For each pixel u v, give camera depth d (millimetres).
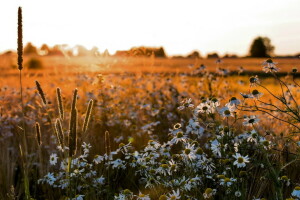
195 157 2943
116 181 3701
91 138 4547
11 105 6559
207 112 3375
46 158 4168
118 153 4203
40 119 5215
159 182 2965
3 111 5871
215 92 5777
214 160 3254
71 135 2279
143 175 3488
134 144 4574
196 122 3594
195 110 3469
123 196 2879
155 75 8633
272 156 3498
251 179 3143
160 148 3371
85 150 3691
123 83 8281
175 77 8969
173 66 15336
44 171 3832
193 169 2953
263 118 4609
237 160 2910
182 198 2729
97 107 6098
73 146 2289
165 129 5184
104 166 3623
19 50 2457
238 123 4141
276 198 2689
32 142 4543
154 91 7445
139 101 6883
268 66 3500
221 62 6777
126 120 5531
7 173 3934
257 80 3455
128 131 5367
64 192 3564
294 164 3379
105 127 5410
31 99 6750
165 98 7109
